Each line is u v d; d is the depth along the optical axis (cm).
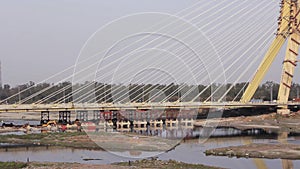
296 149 4834
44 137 6075
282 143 5497
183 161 4044
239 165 3925
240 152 4606
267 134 6981
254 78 9519
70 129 6812
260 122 8838
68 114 7594
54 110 7262
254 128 8006
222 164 3953
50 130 6938
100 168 3544
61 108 7200
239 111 9675
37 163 3878
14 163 3834
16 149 5119
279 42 9675
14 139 5969
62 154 4609
